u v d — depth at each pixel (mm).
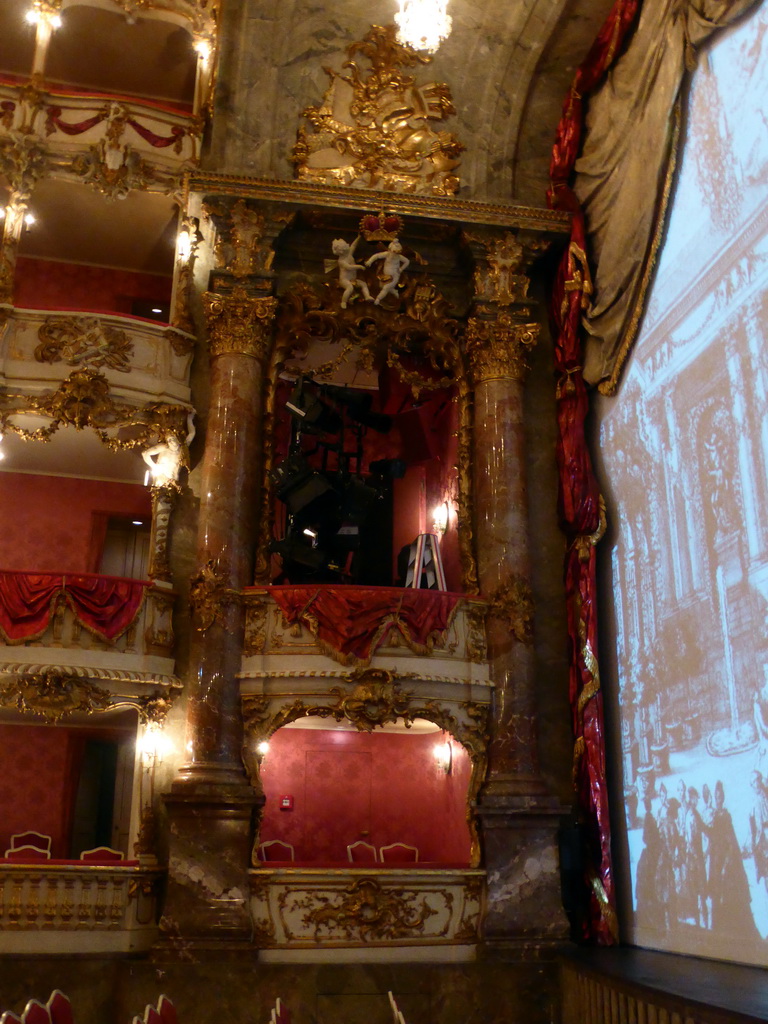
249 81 15586
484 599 14203
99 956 11844
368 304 15586
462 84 16422
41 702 12531
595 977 10734
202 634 13312
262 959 12180
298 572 14820
